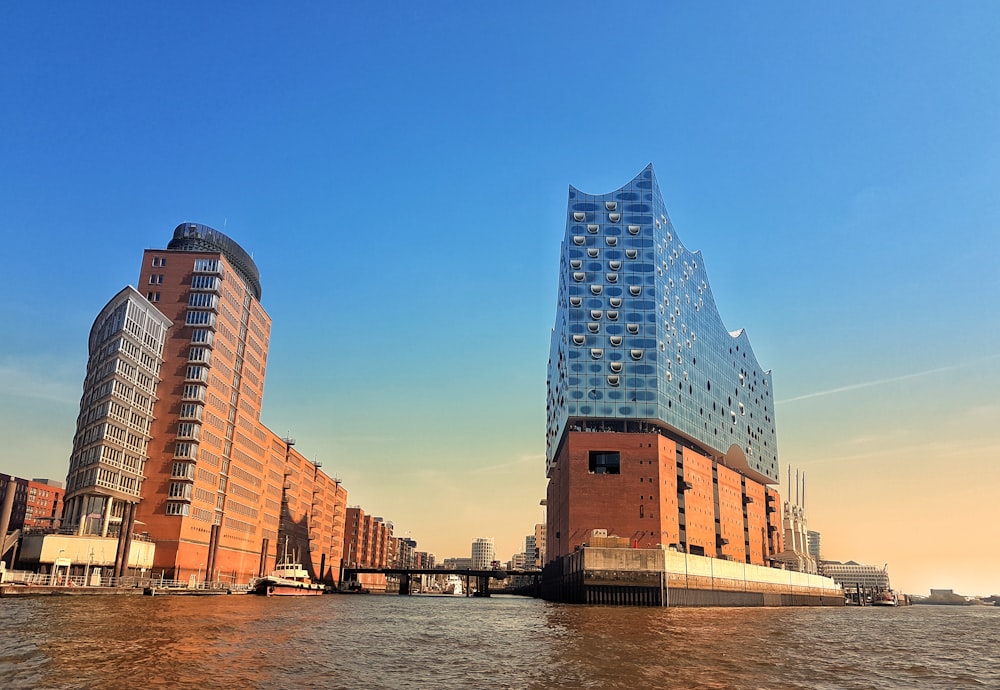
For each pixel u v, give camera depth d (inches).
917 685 1615.4
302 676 1457.9
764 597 6599.4
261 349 6643.7
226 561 5812.0
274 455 7145.7
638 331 6412.4
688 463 6476.4
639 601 4950.8
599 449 5974.4
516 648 2064.5
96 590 3690.9
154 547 4916.3
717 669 1738.4
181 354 5324.8
